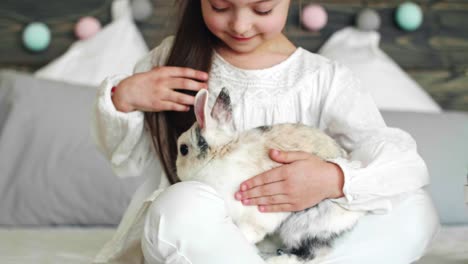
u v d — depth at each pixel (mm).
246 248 1114
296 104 1410
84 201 2016
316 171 1185
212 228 1106
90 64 2383
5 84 2227
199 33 1456
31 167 2031
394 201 1279
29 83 2188
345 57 2426
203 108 1198
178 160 1244
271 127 1251
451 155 2086
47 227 2002
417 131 2121
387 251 1240
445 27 2594
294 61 1464
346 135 1381
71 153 2051
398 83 2371
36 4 2523
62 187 2014
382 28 2574
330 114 1400
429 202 1358
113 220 2023
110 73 2361
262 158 1192
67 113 2115
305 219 1203
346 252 1220
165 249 1108
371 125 1383
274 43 1481
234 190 1165
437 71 2600
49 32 2520
